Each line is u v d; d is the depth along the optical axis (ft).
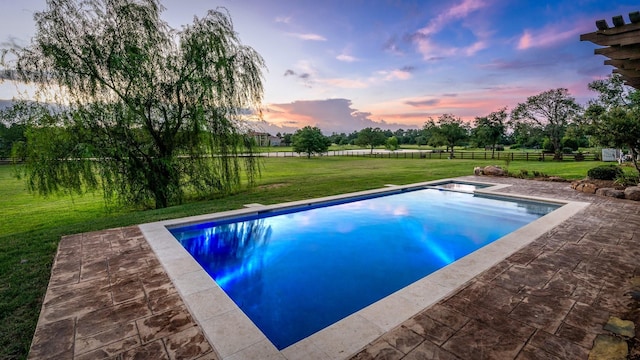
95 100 26.03
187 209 24.70
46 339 7.50
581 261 12.00
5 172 65.05
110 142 27.30
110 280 11.00
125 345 7.29
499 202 29.12
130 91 27.09
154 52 27.68
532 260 12.17
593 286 9.88
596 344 6.93
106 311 8.86
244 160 34.83
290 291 13.29
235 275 15.07
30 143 24.89
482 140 139.03
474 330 7.60
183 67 29.32
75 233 17.62
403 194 34.14
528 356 6.59
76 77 24.97
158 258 13.21
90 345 7.27
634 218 18.54
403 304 8.95
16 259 13.93
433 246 19.13
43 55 23.84
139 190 29.81
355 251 18.43
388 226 23.26
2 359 7.27
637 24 9.25
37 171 25.12
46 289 10.81
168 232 17.38
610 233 15.58
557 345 6.93
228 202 28.32
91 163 26.86
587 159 74.49
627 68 11.78
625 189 26.03
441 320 8.09
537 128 98.07
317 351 6.96
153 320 8.40
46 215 30.25
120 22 26.13
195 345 7.30
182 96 29.89
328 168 74.28
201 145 31.37
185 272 11.71
